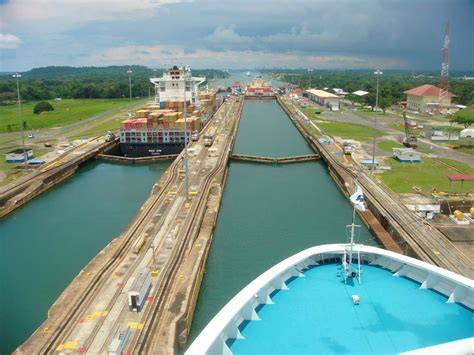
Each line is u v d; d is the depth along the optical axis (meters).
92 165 118.00
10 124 171.50
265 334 21.86
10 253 61.16
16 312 46.25
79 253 61.03
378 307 23.89
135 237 57.69
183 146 124.75
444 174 91.69
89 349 34.78
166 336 36.19
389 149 118.62
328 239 64.12
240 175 104.06
